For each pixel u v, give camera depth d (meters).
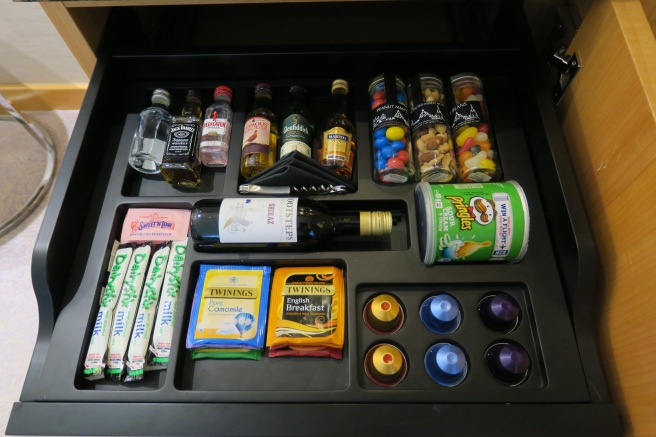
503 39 0.82
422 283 0.68
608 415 0.59
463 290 0.69
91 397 0.61
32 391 0.62
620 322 0.62
